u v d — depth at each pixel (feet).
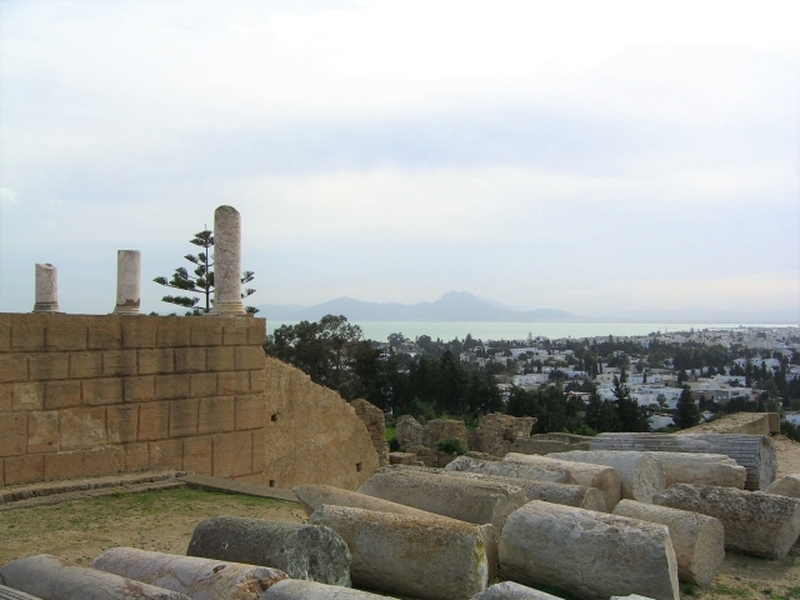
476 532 24.29
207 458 50.01
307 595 19.30
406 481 31.94
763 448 44.06
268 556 23.12
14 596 18.98
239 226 53.98
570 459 39.19
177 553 30.78
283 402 58.23
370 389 216.74
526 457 38.75
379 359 226.58
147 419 47.29
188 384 49.24
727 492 31.55
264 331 53.42
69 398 44.09
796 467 56.24
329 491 31.65
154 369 47.70
